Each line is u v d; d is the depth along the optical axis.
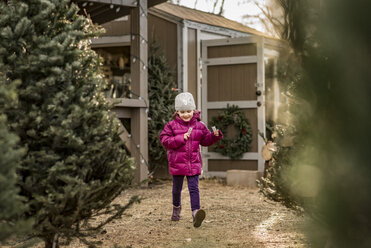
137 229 3.94
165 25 8.59
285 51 1.68
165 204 5.37
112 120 2.45
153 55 8.19
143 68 6.91
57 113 2.20
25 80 2.24
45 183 2.10
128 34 8.62
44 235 2.37
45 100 2.22
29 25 2.27
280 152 2.81
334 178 1.55
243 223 4.19
